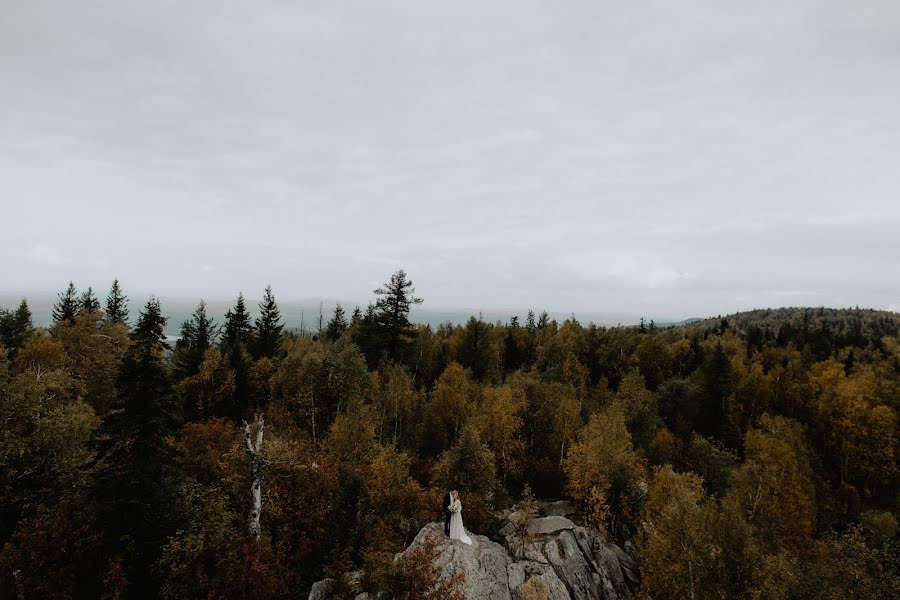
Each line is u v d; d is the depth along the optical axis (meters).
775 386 74.56
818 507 50.22
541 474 47.72
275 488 29.48
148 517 23.47
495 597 23.34
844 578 24.02
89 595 21.97
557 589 26.55
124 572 21.86
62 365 46.25
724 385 73.56
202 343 66.00
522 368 76.00
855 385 66.56
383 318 65.19
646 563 29.28
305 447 36.66
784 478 43.94
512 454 46.56
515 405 47.22
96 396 46.09
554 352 85.12
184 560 22.33
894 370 88.69
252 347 73.62
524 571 27.05
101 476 23.69
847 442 61.75
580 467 38.66
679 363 98.50
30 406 27.19
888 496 59.72
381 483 32.56
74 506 23.73
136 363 25.14
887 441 58.94
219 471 31.61
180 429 38.25
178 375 55.06
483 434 44.59
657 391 78.88
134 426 24.19
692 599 24.53
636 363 90.12
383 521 29.42
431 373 77.19
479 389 61.44
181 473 28.94
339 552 26.11
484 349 79.31
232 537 24.02
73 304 81.62
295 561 26.62
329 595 22.66
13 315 61.00
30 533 21.83
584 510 37.94
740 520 25.89
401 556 21.55
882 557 24.58
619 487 38.03
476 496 33.69
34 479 26.14
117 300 92.69
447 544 24.78
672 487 34.97
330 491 31.36
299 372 45.53
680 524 26.67
